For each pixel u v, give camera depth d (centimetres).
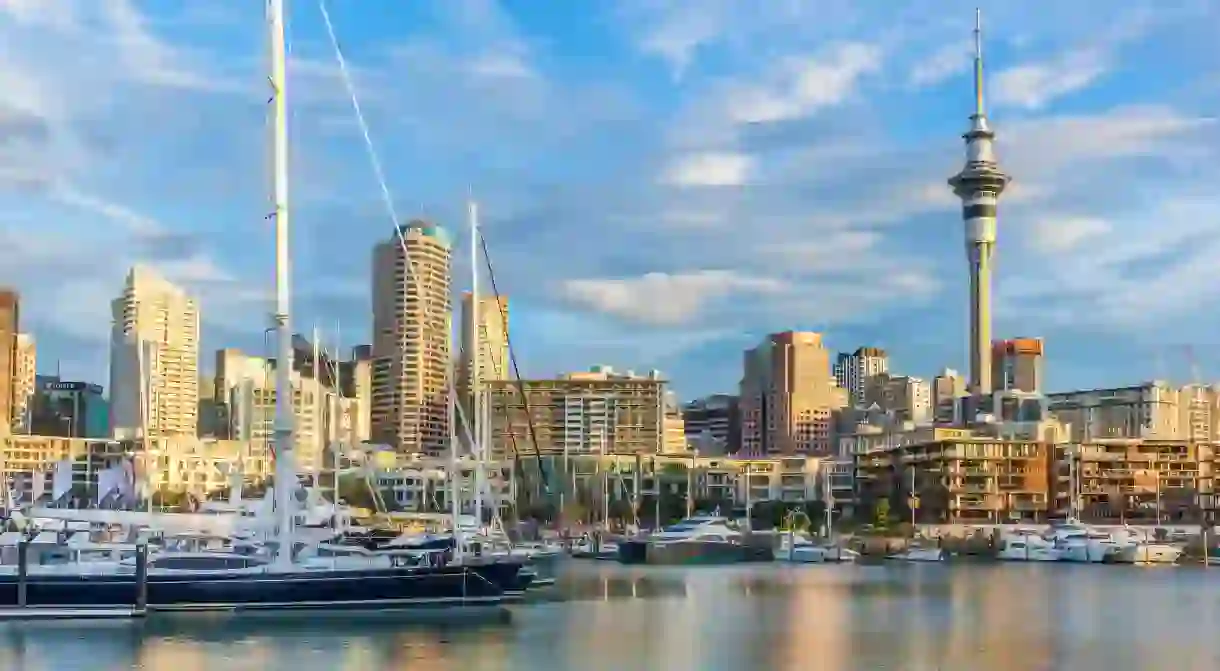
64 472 10188
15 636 8394
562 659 7962
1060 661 8156
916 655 8344
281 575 9325
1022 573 18625
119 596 9100
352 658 7744
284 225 9306
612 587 14525
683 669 7631
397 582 9581
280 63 9269
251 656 7769
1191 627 10250
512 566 10050
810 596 13338
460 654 8019
